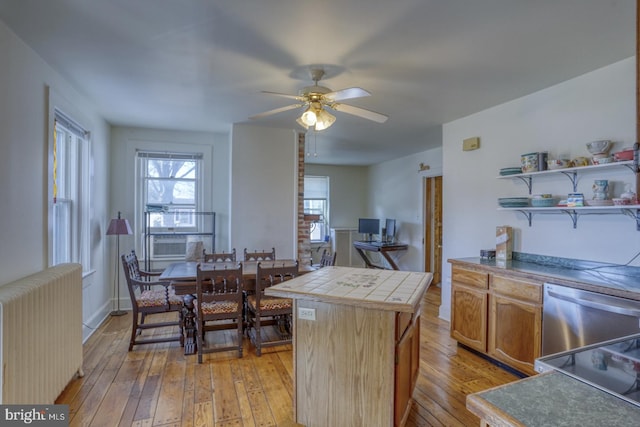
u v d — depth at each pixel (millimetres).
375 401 1861
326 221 8156
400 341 1912
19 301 1787
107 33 2166
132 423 2158
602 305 2164
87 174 3670
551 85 3002
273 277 3625
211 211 4938
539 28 2066
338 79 2869
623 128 2527
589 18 1955
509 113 3432
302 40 2227
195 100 3461
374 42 2246
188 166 4906
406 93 3199
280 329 3783
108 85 3059
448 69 2668
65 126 3107
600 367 999
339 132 4820
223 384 2662
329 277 2396
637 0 1580
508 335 2850
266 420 2203
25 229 2354
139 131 4656
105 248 4348
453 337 3473
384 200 7656
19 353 1792
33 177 2459
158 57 2496
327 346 1980
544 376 945
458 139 4086
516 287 2785
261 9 1881
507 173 3225
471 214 3893
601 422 726
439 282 6387
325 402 1993
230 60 2527
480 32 2117
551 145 3037
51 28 2113
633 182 2475
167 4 1845
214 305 3166
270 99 3418
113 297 4570
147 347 3371
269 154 4605
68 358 2441
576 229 2848
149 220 4707
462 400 2463
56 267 2514
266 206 4594
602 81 2652
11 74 2166
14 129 2211
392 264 6766
